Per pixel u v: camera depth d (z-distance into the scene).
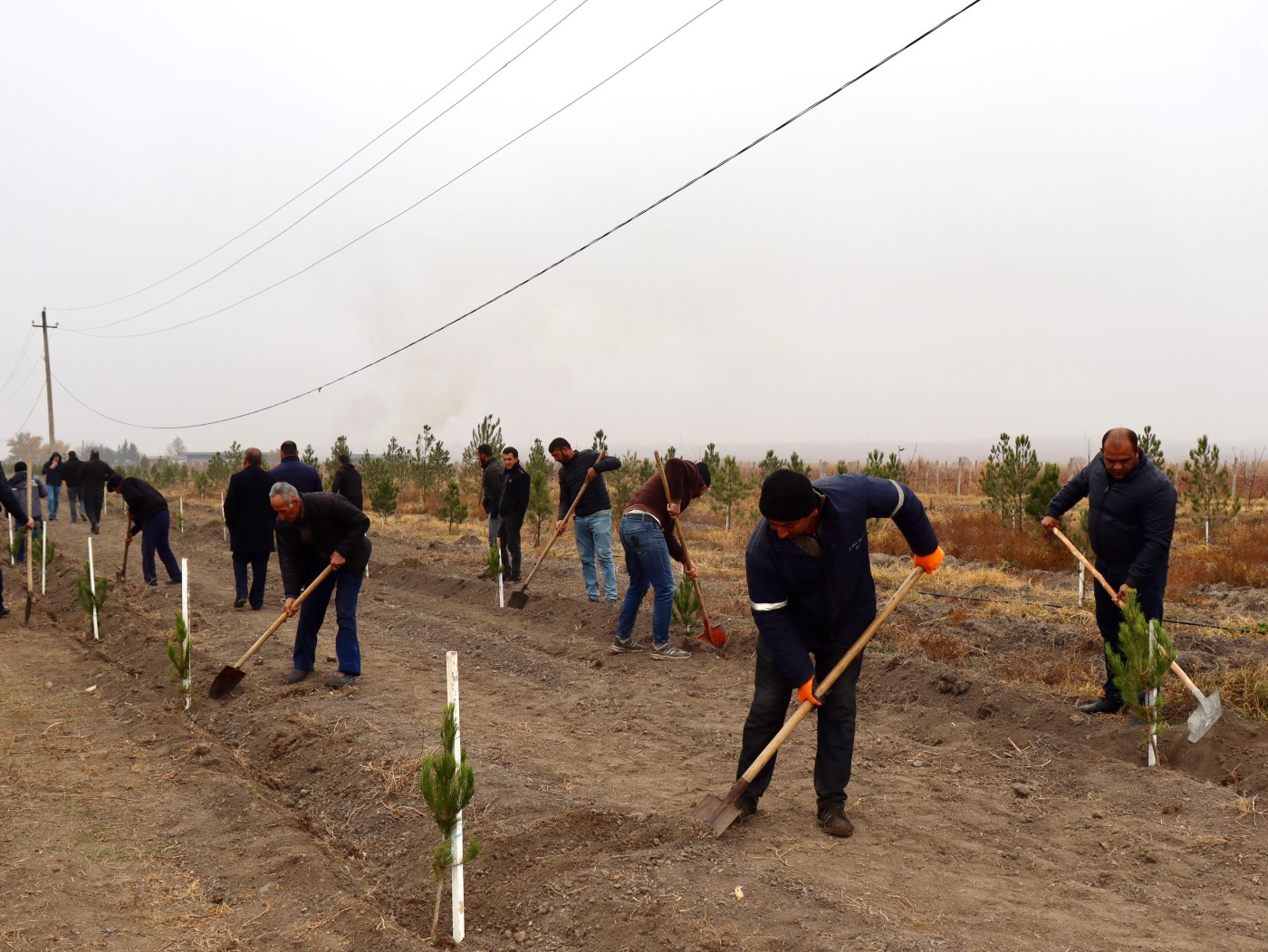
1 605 11.09
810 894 3.65
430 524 22.73
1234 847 4.29
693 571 8.52
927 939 3.32
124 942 3.65
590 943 3.47
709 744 6.02
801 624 4.45
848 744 4.43
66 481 24.78
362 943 3.61
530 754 5.77
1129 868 4.15
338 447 26.84
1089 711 6.23
